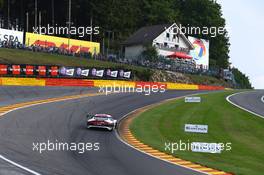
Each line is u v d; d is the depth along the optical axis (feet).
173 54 506.48
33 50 371.35
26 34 388.37
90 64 373.61
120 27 567.18
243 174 97.14
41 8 507.30
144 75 375.86
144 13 634.43
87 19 509.76
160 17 636.89
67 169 88.43
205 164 106.22
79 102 225.15
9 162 90.27
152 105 238.48
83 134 147.74
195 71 473.26
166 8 642.63
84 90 275.59
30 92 241.96
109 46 552.82
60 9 503.20
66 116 182.60
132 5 598.75
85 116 188.14
